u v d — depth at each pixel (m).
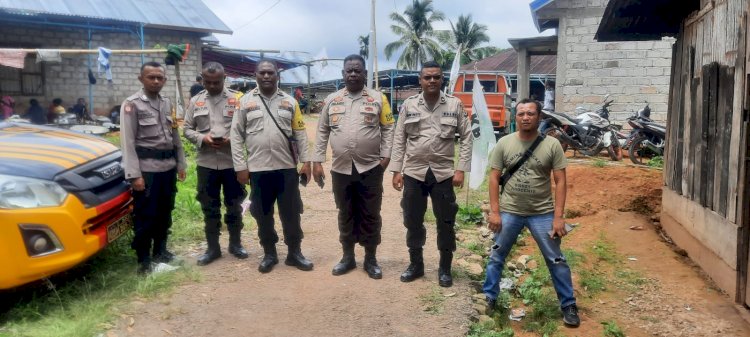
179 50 8.78
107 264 4.99
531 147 4.33
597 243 6.80
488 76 18.03
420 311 4.30
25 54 9.95
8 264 3.68
